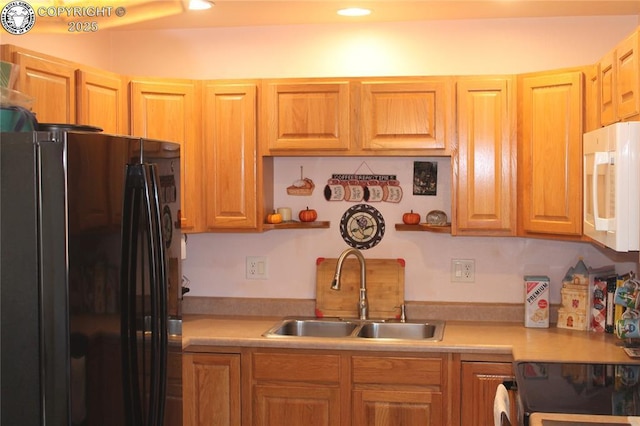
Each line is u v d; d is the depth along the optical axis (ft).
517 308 12.62
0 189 5.91
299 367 11.19
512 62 12.53
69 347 5.90
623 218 7.98
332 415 11.14
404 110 11.83
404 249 13.02
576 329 11.93
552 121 11.21
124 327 6.72
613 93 9.33
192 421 11.44
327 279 13.02
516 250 12.75
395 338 12.39
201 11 11.78
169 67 13.30
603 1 11.16
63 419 5.92
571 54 12.36
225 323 12.50
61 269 5.88
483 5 11.47
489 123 11.71
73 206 5.93
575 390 8.35
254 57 13.12
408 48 12.76
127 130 11.76
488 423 10.86
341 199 13.12
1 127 6.32
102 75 10.89
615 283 11.74
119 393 6.63
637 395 8.12
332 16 12.25
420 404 10.98
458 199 11.87
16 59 8.62
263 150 12.11
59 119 9.68
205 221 12.25
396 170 13.01
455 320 12.73
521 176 11.66
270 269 13.33
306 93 11.98
